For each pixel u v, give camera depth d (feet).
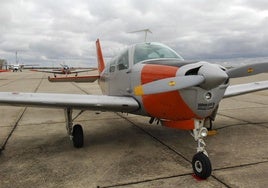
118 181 10.13
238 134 16.19
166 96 11.89
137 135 16.61
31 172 11.18
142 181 10.09
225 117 21.39
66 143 15.28
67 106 13.52
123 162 12.08
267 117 21.06
